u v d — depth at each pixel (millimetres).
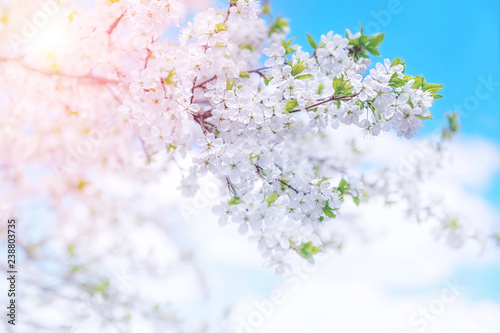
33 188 4539
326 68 2725
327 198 2660
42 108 3627
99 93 3633
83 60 3191
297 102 2512
